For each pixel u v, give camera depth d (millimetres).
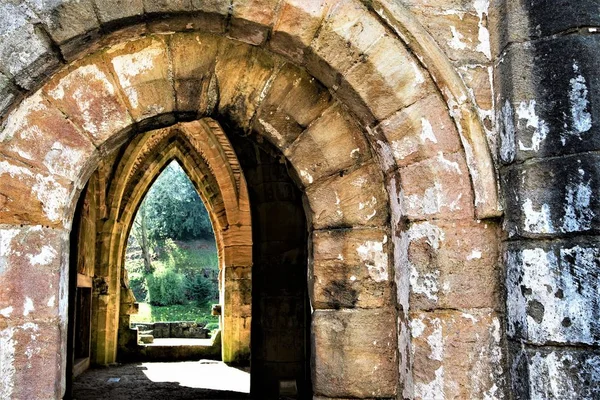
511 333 2467
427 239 2553
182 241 26281
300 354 5949
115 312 10297
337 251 2779
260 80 2838
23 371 2365
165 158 11016
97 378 8312
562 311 2307
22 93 2434
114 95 2633
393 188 2713
